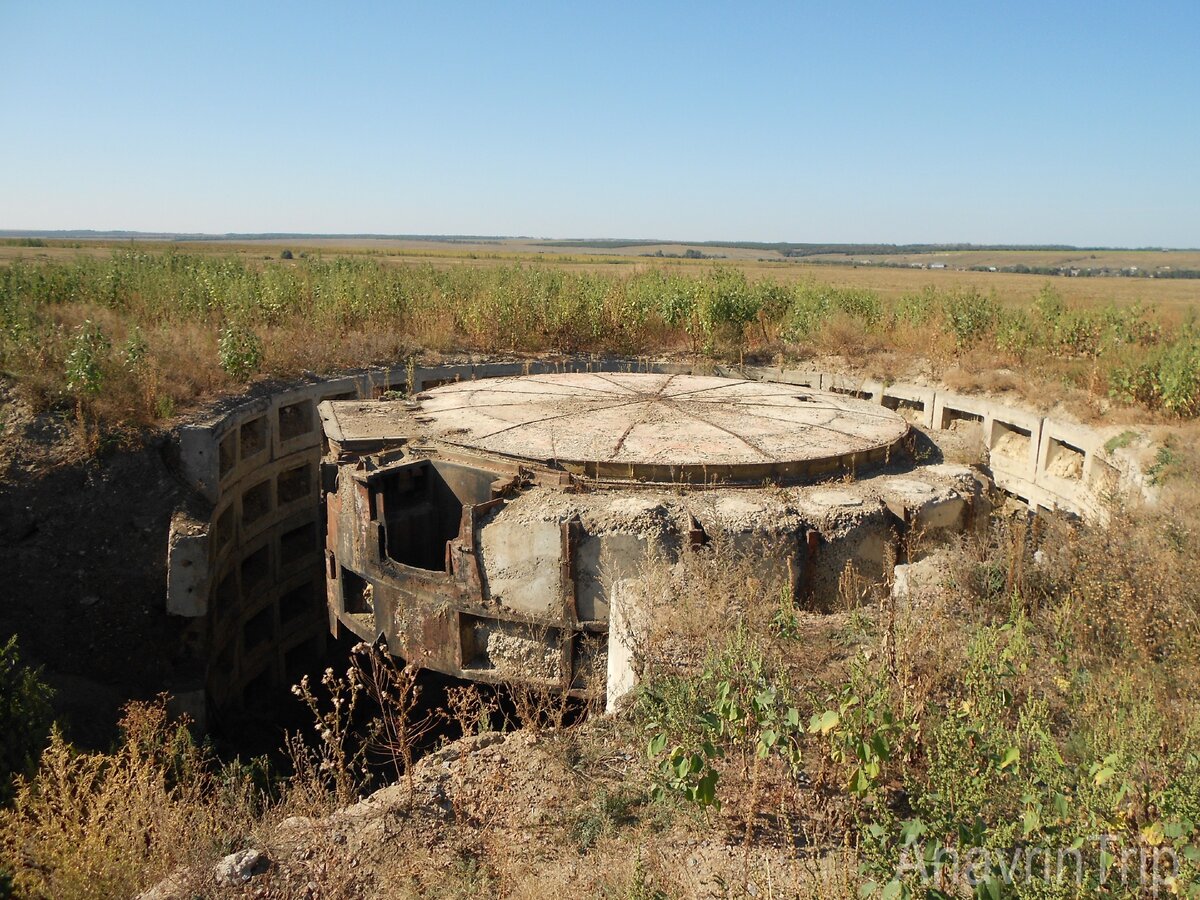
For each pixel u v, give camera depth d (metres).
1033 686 4.98
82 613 9.14
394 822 4.60
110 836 4.74
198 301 15.09
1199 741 4.10
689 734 4.56
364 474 8.12
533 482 8.09
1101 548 6.45
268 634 12.44
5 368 10.79
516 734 5.37
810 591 7.39
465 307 16.28
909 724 4.31
